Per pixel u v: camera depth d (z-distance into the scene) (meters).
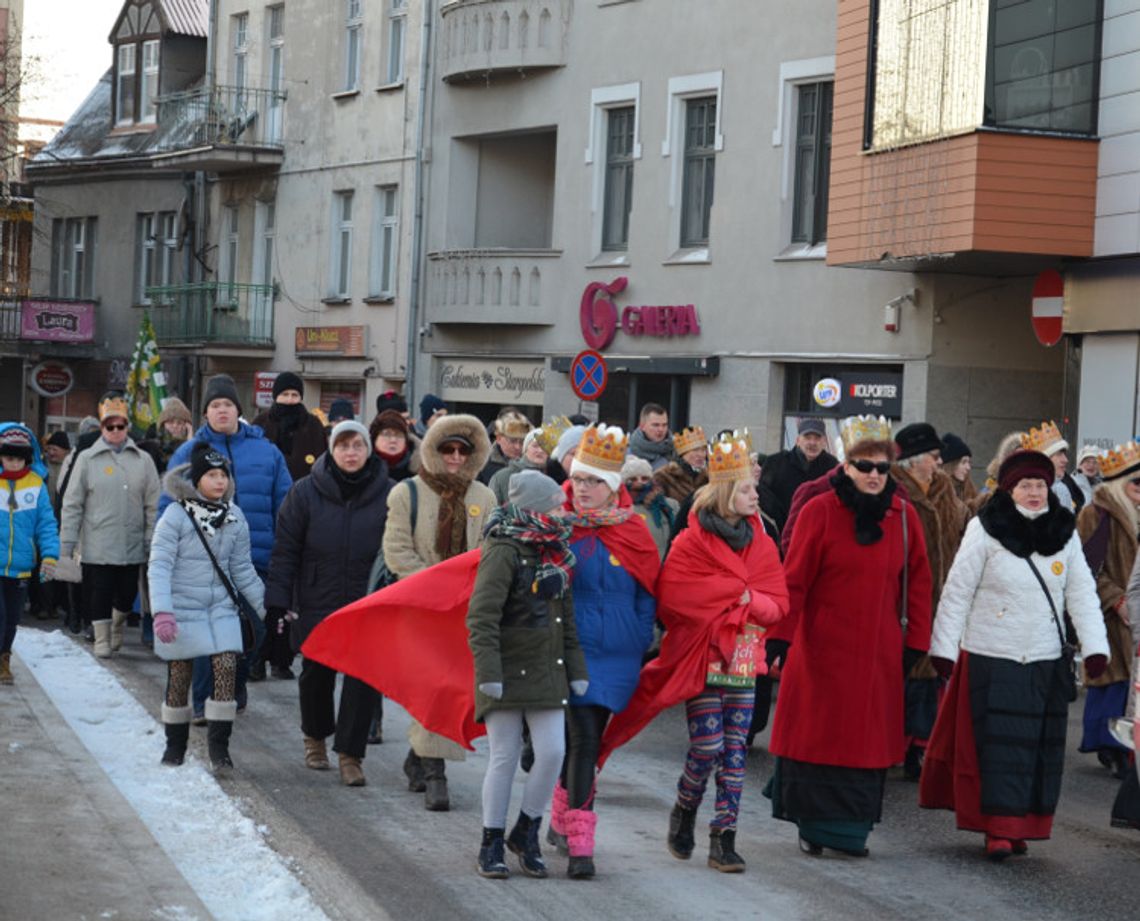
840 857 10.99
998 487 11.23
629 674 10.09
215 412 16.78
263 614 13.08
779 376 31.34
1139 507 14.69
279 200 47.00
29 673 17.62
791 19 30.88
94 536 19.25
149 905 8.69
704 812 12.31
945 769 11.34
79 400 56.84
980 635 11.08
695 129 33.50
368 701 12.62
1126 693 14.46
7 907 8.43
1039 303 25.95
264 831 10.83
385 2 42.69
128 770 12.67
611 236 35.62
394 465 14.80
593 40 35.53
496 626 9.73
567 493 10.50
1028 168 24.75
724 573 10.25
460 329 39.34
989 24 24.56
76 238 57.31
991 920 9.53
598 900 9.58
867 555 10.86
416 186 40.88
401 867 10.16
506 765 9.96
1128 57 24.36
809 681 10.95
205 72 53.28
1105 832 12.16
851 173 27.36
